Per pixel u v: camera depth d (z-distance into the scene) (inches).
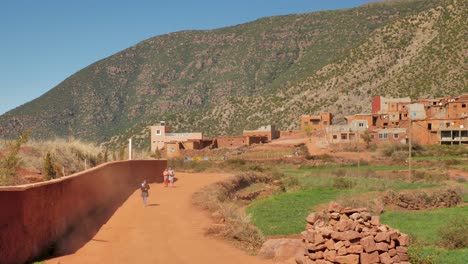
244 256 633.0
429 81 5310.0
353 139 3750.0
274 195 1750.7
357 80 6304.1
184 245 689.0
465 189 1686.8
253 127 6486.2
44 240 597.0
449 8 6756.9
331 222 545.0
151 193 1369.3
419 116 4143.7
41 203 591.2
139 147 6314.0
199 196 1238.9
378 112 4485.7
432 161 2765.7
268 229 1035.9
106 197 1135.6
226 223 846.5
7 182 866.8
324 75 6943.9
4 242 486.3
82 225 788.6
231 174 2094.0
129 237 739.4
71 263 555.8
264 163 3004.4
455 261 693.9
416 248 780.6
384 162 2869.1
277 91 7554.1
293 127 5797.2
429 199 1472.7
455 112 3986.2
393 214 1305.4
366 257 508.7
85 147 1533.0
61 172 1119.0
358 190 1756.9
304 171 2561.5
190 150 3782.0
